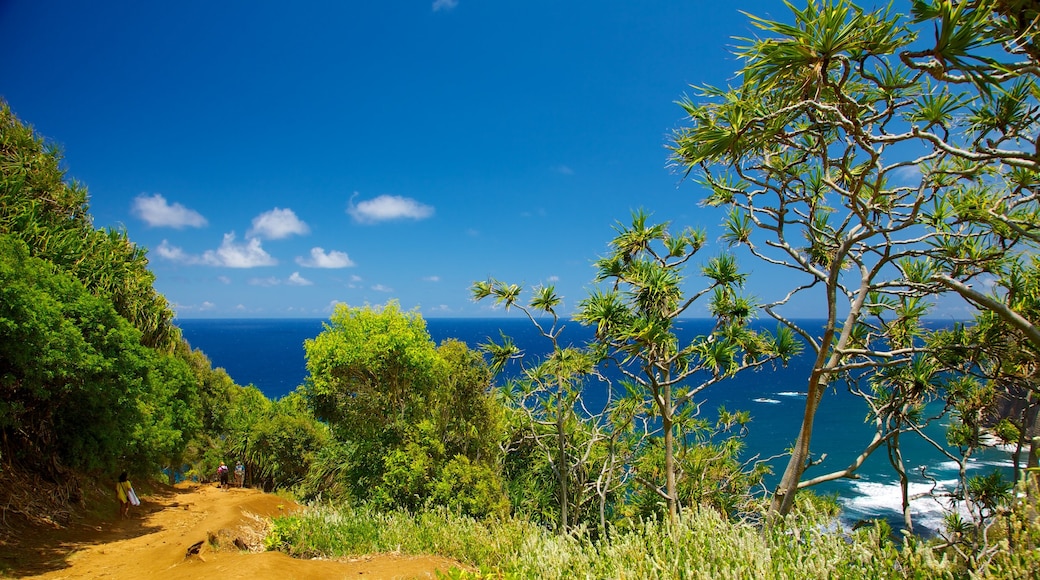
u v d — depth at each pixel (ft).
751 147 12.21
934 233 15.88
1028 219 15.02
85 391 33.40
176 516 42.14
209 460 98.22
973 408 19.61
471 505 36.35
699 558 11.62
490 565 21.79
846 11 9.51
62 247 41.42
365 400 49.83
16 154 44.78
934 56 9.21
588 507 36.96
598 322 21.90
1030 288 16.03
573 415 36.73
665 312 22.25
